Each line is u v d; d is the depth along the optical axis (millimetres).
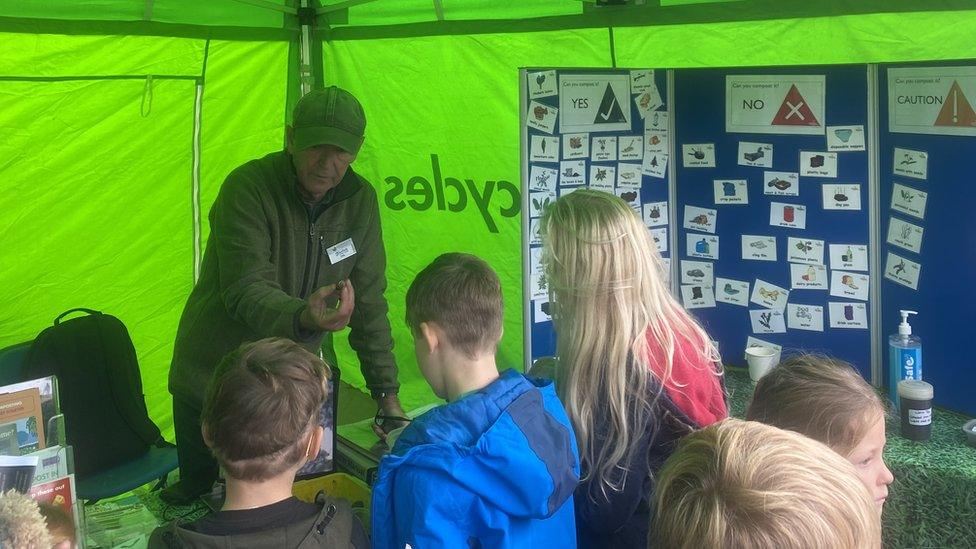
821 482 725
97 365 2812
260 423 1256
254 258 2279
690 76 3369
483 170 3434
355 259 2584
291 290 2451
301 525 1292
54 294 3199
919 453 2447
